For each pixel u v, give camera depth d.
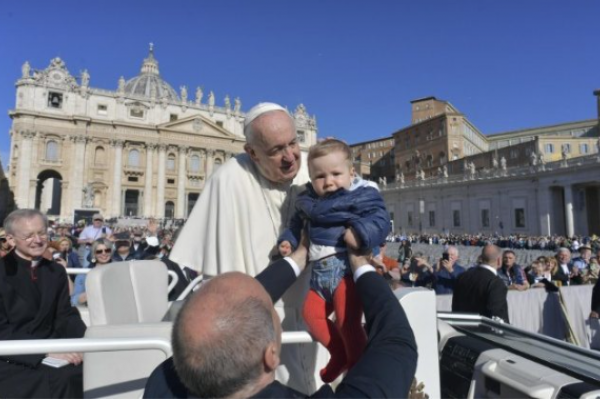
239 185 2.22
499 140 81.88
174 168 61.03
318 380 2.01
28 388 2.51
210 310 0.98
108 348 1.52
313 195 1.82
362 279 1.49
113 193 56.03
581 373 2.11
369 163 93.81
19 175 50.81
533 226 41.03
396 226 60.53
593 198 40.41
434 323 1.89
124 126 57.12
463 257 29.14
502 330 2.96
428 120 71.19
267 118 1.97
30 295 3.00
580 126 71.50
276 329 1.08
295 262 1.74
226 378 0.93
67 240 7.90
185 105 63.56
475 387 2.42
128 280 2.60
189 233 2.35
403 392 1.04
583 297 7.27
